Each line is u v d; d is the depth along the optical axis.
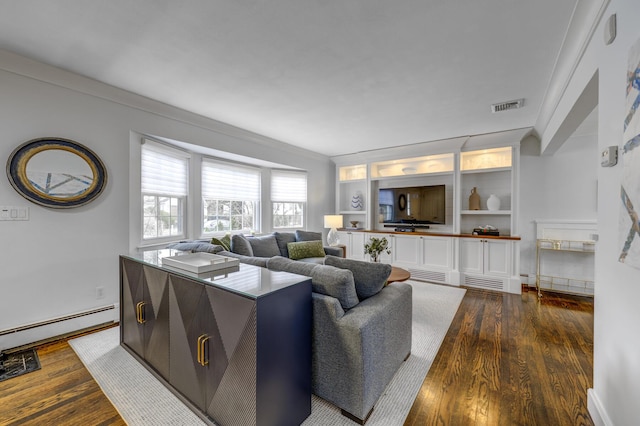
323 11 1.66
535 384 1.91
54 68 2.37
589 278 4.00
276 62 2.25
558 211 4.19
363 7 1.63
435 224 5.06
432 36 1.89
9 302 2.30
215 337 1.50
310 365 1.63
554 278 4.21
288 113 3.39
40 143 2.39
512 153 4.27
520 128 3.89
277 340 1.40
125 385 1.89
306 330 1.60
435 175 5.10
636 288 1.16
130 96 2.88
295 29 1.84
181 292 1.73
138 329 2.16
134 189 3.10
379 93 2.79
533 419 1.59
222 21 1.77
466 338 2.61
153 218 3.44
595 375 1.61
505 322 3.00
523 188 4.40
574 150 4.08
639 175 1.05
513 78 2.46
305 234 4.74
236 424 1.40
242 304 1.35
